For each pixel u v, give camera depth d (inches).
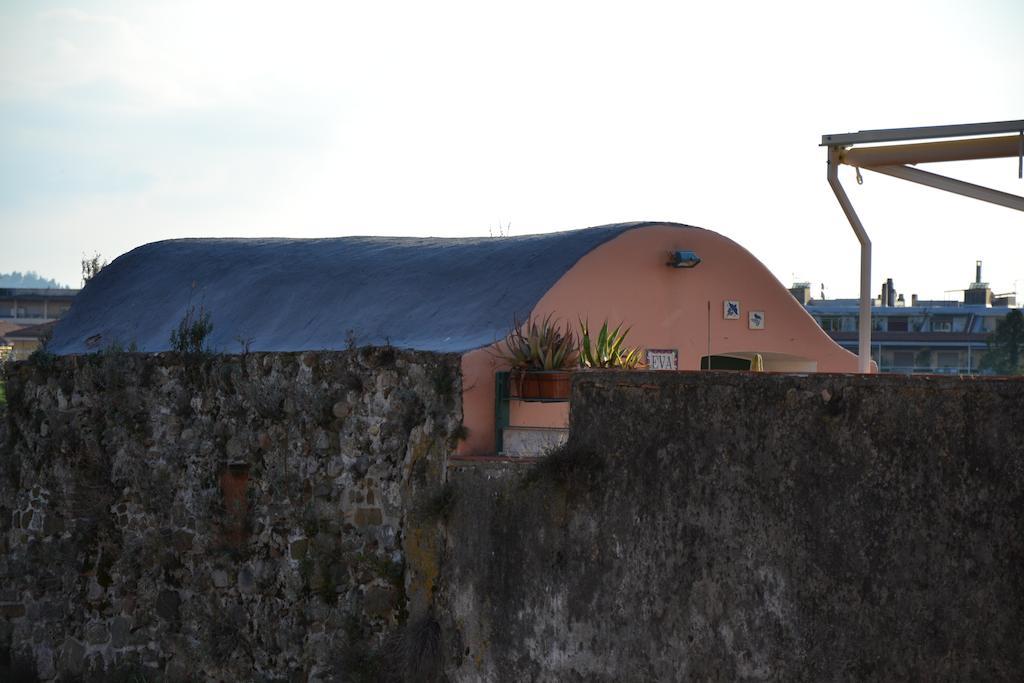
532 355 1074.7
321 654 1147.3
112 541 1350.9
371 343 1196.5
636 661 893.8
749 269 1350.9
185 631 1274.6
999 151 1058.1
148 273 1552.7
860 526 843.4
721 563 865.5
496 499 986.1
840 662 840.9
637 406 901.8
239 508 1234.0
